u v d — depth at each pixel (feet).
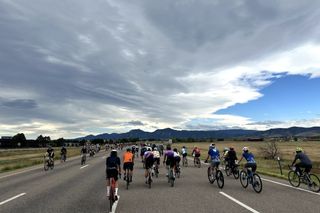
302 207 30.19
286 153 175.32
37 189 43.47
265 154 136.36
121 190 42.70
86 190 42.42
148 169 46.14
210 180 50.03
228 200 34.22
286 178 54.39
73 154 179.32
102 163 100.22
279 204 31.71
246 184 43.62
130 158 45.11
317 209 29.27
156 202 33.42
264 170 71.46
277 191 40.52
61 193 39.83
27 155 179.32
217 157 48.47
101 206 31.45
